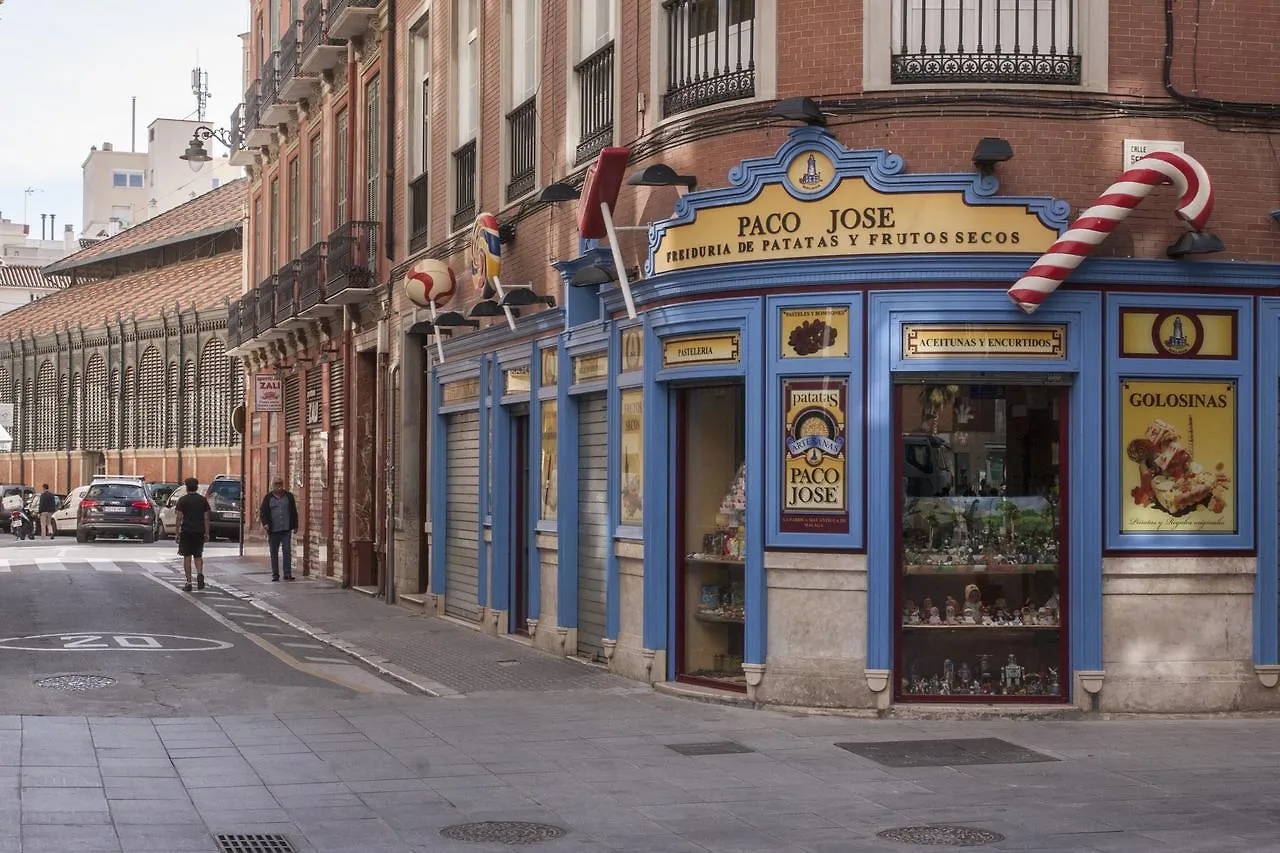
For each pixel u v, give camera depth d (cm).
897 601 1257
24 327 7544
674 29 1420
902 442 1262
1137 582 1255
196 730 1178
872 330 1250
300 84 3067
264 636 1922
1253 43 1289
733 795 958
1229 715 1258
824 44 1284
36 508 5409
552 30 1733
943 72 1262
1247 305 1277
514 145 1886
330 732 1183
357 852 812
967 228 1239
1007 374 1252
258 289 3441
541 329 1731
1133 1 1273
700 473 1391
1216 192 1280
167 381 6038
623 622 1505
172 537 4744
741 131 1322
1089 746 1126
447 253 2156
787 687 1273
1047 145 1258
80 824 853
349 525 2706
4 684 1434
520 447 1881
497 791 969
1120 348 1258
